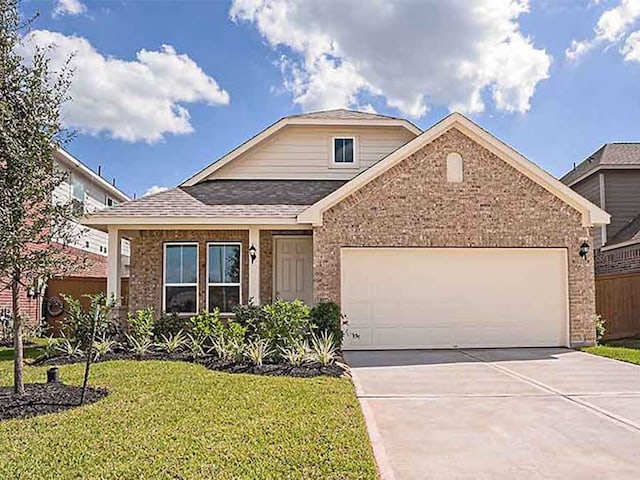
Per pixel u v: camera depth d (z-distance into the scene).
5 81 7.61
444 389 9.38
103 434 6.41
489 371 11.15
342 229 14.55
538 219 14.98
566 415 7.67
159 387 8.98
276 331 12.00
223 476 5.19
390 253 14.78
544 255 15.12
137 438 6.26
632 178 23.64
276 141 18.02
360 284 14.72
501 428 7.04
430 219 14.74
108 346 13.01
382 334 14.70
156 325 14.23
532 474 5.46
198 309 15.83
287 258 16.75
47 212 7.96
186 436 6.34
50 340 12.88
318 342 12.34
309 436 6.38
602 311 18.42
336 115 18.17
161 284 15.88
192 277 15.94
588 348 14.41
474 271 14.96
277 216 14.51
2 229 7.23
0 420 7.00
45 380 9.70
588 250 15.08
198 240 15.99
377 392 9.14
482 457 5.96
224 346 11.96
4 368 11.13
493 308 14.96
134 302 15.79
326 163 17.97
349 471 5.36
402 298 14.78
